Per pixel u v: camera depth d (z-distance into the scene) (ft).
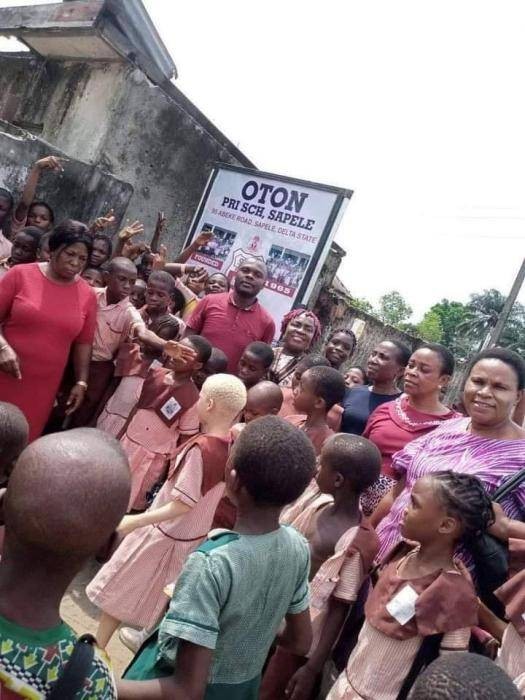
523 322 121.80
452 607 6.55
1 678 3.35
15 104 29.45
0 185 21.58
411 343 56.75
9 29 28.30
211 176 28.76
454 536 6.77
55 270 11.88
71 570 3.70
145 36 26.32
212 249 27.91
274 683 7.53
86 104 27.53
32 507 3.52
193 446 8.83
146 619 9.25
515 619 6.92
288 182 26.08
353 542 7.59
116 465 3.82
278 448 5.47
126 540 9.45
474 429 9.11
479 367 8.96
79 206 24.14
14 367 11.15
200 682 4.82
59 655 3.52
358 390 14.16
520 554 7.54
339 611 7.48
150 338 14.03
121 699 4.58
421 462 9.21
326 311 39.63
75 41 26.73
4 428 6.00
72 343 12.87
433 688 3.76
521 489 8.14
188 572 5.18
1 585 3.63
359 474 7.93
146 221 28.73
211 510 9.53
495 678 3.76
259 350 13.79
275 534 5.64
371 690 6.75
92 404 14.74
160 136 27.99
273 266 25.88
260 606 5.42
